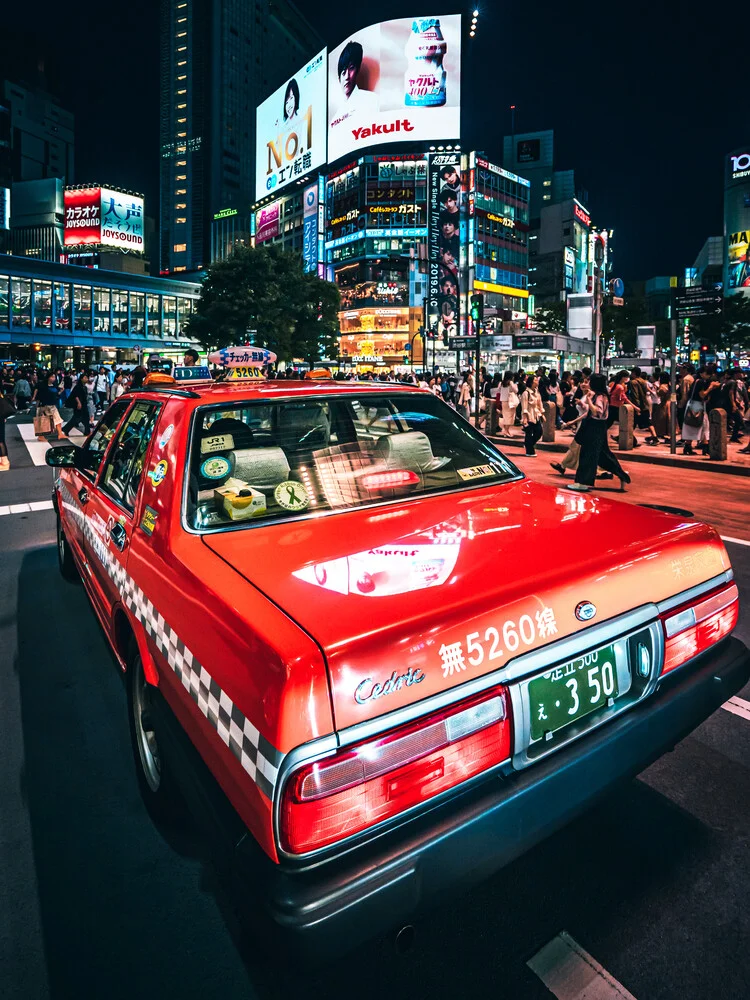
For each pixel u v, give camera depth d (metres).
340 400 2.68
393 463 2.57
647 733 1.75
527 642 1.53
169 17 195.75
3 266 49.31
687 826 2.23
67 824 2.37
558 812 1.55
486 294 113.94
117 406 3.61
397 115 111.31
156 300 59.03
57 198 160.50
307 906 1.20
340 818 1.26
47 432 16.80
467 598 1.51
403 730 1.33
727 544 5.97
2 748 2.87
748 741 2.78
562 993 1.61
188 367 8.46
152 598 1.97
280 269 47.03
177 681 1.74
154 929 1.89
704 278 188.50
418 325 112.12
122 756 2.81
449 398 20.44
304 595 1.54
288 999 1.64
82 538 3.52
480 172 112.38
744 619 4.13
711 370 12.68
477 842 1.40
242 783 1.35
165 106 198.38
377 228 112.94
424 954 1.74
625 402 13.12
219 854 1.41
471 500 2.36
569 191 193.62
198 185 193.75
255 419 2.51
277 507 2.16
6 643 3.95
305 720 1.25
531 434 13.09
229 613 1.51
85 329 54.44
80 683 3.45
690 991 1.61
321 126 122.88
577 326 40.31
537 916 1.86
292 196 134.25
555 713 1.58
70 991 1.69
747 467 10.17
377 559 1.75
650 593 1.81
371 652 1.32
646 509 2.30
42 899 2.01
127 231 131.50
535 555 1.78
